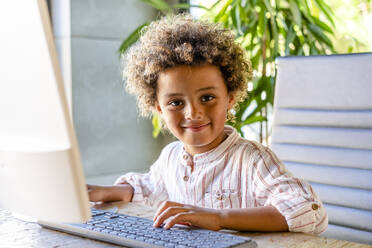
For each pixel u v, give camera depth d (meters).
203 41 1.08
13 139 0.70
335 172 1.21
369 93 1.17
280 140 1.30
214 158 1.13
